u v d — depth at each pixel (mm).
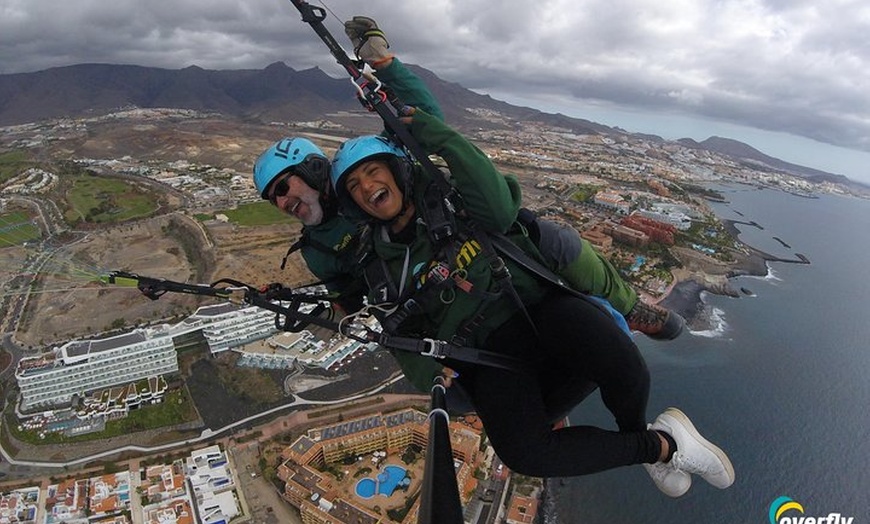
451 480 2492
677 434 4285
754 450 39625
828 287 79438
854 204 192625
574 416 39312
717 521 32656
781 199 171875
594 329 3768
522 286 3980
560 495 33469
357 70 4121
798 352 55844
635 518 32469
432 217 3895
